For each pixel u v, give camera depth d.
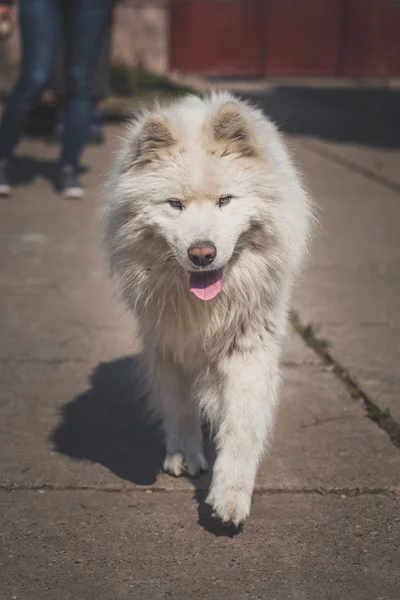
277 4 29.33
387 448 4.85
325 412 5.32
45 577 3.62
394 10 29.91
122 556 3.79
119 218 4.23
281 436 4.98
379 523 4.08
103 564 3.72
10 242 8.88
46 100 15.42
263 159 4.13
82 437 4.99
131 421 5.23
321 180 12.30
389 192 11.70
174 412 4.52
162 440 4.98
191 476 4.55
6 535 3.94
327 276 8.17
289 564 3.74
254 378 4.21
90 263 8.34
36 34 9.72
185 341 4.34
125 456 4.77
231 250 3.97
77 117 10.47
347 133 16.91
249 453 4.04
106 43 13.82
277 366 4.37
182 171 4.01
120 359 6.16
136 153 4.14
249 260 4.21
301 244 4.34
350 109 20.94
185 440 4.57
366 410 5.37
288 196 4.23
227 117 4.05
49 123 15.42
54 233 9.27
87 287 7.68
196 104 4.62
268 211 4.13
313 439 4.94
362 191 11.70
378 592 3.54
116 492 4.37
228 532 3.99
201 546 3.88
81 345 6.38
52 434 5.01
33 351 6.23
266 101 21.86
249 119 4.11
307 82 28.45
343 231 9.73
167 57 27.80
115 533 3.98
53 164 12.71
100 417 5.26
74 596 3.49
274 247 4.22
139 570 3.68
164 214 4.05
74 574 3.64
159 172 4.07
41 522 4.06
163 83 21.28
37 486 4.40
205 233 3.90
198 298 4.18
